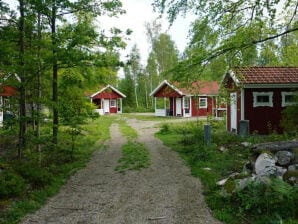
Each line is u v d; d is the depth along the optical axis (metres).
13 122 10.55
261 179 6.38
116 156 13.10
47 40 10.35
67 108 12.49
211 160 10.80
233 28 10.43
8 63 9.48
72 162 11.92
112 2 12.20
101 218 6.23
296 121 14.13
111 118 38.75
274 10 9.36
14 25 10.37
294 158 6.93
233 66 10.98
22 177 8.22
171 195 7.49
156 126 26.31
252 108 17.34
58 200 7.47
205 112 39.12
